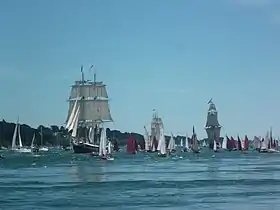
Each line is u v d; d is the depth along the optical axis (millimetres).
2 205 73375
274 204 70750
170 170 156625
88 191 91062
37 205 73250
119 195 84500
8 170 159375
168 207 69688
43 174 138875
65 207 71250
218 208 67812
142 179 117938
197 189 92500
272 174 130000
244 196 80062
